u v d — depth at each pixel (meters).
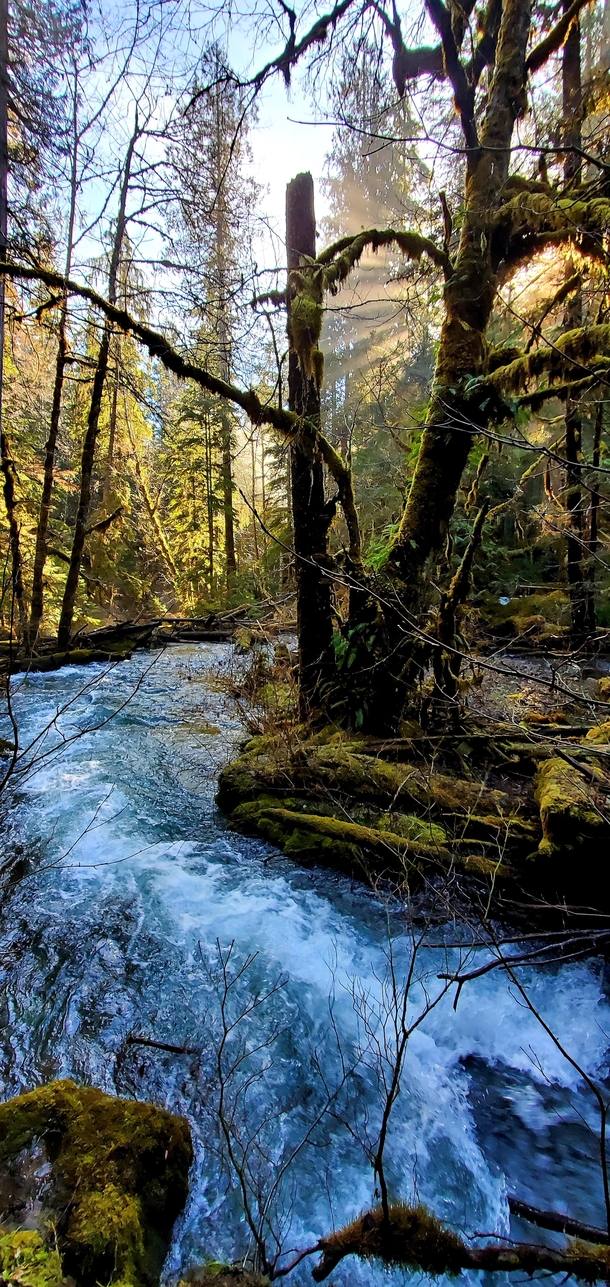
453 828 3.90
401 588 4.95
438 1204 1.92
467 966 3.06
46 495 9.76
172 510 24.80
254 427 5.09
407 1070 2.47
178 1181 1.71
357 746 4.85
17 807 4.69
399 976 3.01
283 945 3.22
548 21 5.08
